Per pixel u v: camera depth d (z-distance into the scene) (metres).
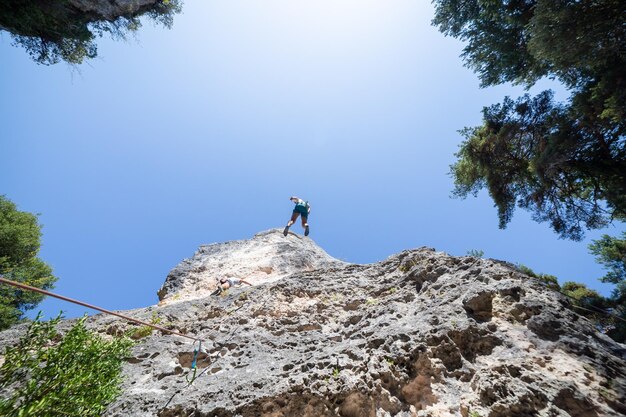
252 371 4.49
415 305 5.36
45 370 3.00
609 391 3.05
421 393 3.55
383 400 3.52
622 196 10.38
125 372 4.84
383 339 4.42
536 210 14.34
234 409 3.62
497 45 12.05
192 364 4.90
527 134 12.87
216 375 4.57
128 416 3.87
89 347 3.50
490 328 4.13
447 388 3.52
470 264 5.85
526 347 3.71
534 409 2.96
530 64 11.55
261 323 6.13
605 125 8.97
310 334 5.55
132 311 7.52
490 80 13.35
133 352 5.37
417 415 3.29
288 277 8.33
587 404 2.90
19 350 3.10
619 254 16.02
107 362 3.65
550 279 12.23
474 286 4.99
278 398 3.67
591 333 3.94
